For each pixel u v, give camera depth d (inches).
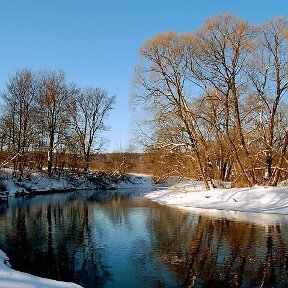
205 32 1096.8
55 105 1828.2
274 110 1092.5
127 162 2426.2
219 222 789.9
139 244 603.5
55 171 1932.8
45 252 557.6
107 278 439.2
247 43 1083.9
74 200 1330.0
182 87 1186.6
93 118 2222.0
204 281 426.3
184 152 1334.9
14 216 917.2
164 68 1182.3
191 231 703.1
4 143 1636.3
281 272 454.0
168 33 1159.0
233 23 1077.8
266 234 658.8
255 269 466.3
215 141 1310.3
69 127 1886.1
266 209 936.3
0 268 403.9
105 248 580.1
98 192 1766.7
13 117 1641.2
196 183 1455.5
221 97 1132.5
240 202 1013.2
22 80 1657.2
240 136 1118.4
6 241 630.5
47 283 366.6
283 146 1113.4
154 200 1334.9
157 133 1282.0
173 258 520.7
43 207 1106.1
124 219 865.5
